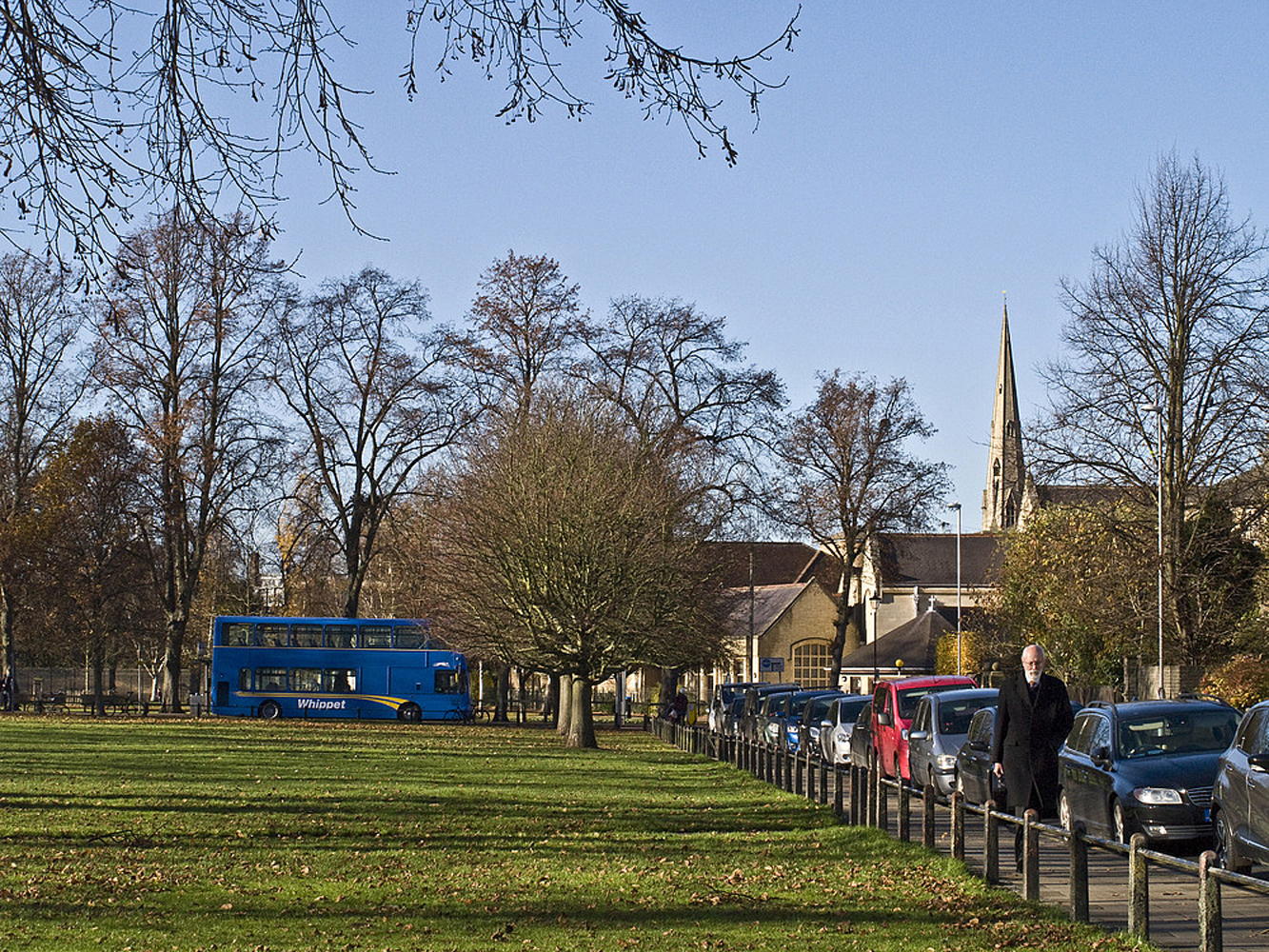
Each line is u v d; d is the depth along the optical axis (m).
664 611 42.50
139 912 12.25
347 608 61.34
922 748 23.78
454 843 17.47
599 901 12.98
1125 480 42.09
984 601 62.72
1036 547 54.56
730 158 8.88
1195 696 17.95
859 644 100.00
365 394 57.72
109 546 59.19
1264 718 13.50
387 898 13.13
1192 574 41.31
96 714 62.41
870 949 10.43
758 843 17.48
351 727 53.50
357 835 18.16
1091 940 10.48
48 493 55.91
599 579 41.62
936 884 13.34
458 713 62.38
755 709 44.19
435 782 27.44
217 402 55.41
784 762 25.55
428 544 48.41
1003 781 13.81
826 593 95.81
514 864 15.51
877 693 27.83
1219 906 8.45
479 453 46.25
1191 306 41.19
